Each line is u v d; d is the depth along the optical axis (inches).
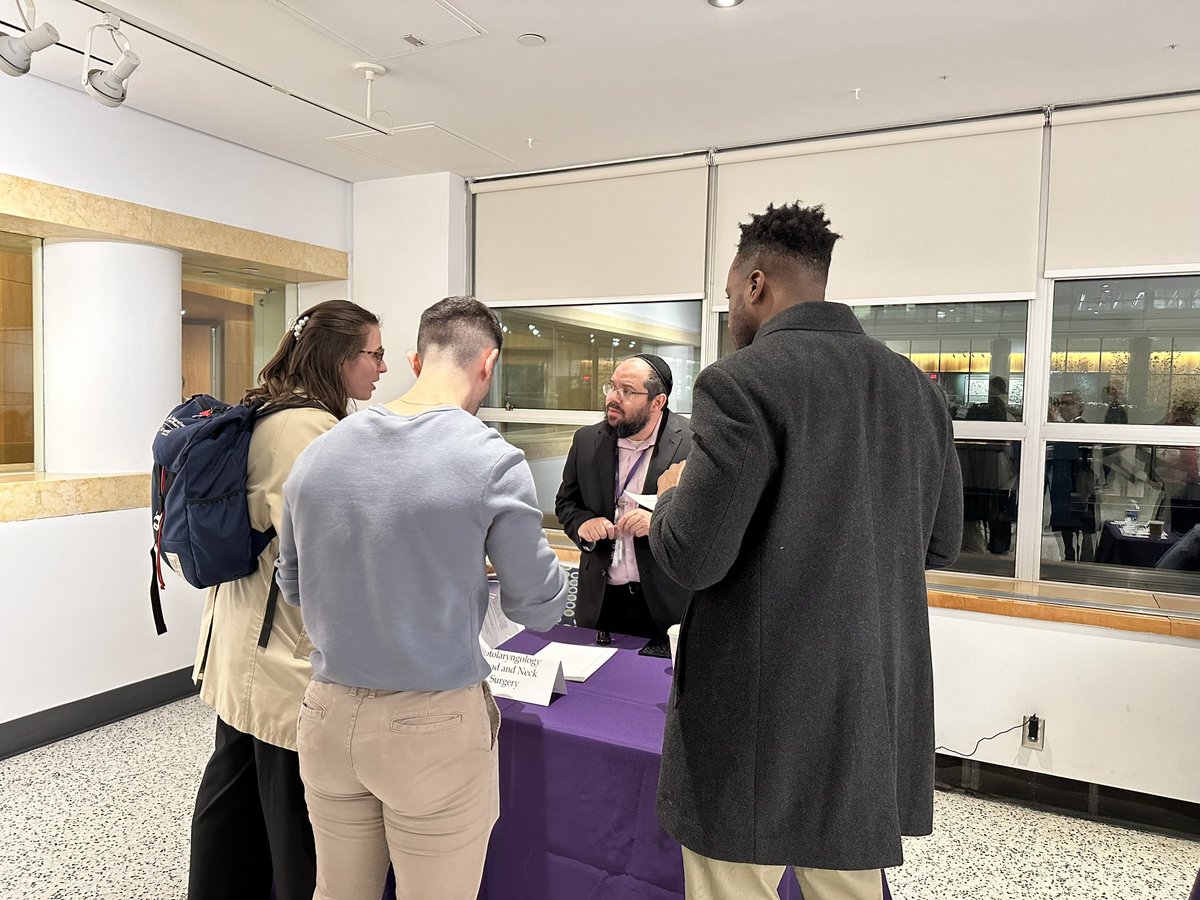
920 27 96.8
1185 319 116.3
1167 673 104.5
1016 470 127.2
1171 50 101.1
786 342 43.9
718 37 100.7
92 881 86.0
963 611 116.2
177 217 136.3
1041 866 95.5
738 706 42.4
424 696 48.4
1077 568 123.8
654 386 92.5
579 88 118.3
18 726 117.3
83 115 122.6
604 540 93.3
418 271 168.6
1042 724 111.7
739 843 42.3
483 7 94.1
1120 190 117.4
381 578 46.5
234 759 68.1
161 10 95.7
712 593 44.4
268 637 63.7
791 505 41.6
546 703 65.0
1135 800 107.1
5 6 93.5
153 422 137.2
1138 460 119.6
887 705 42.5
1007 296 124.6
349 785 49.8
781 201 140.6
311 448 50.5
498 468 48.5
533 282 165.5
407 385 171.2
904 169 130.9
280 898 64.8
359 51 106.7
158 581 72.1
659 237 152.3
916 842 101.3
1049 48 101.6
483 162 157.1
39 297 132.1
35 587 118.6
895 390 45.1
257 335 182.5
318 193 166.9
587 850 60.2
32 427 132.6
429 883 50.3
